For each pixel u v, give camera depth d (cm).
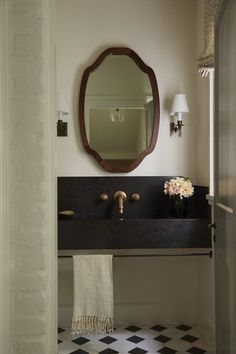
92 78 259
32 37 139
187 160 265
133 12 261
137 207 261
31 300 140
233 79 145
